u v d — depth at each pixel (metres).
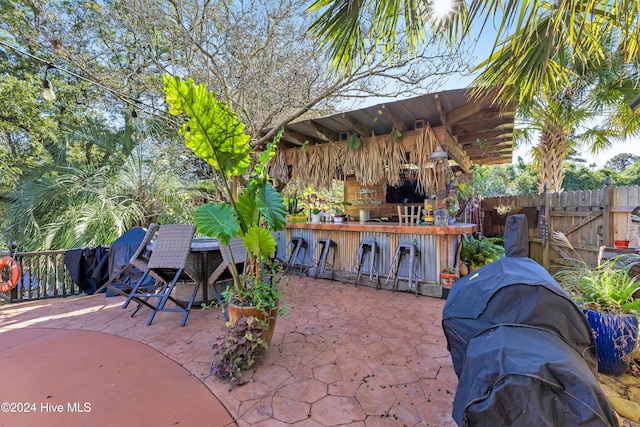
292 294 4.20
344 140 5.16
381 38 2.56
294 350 2.52
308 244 5.48
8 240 7.07
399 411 1.76
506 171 17.41
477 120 4.27
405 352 2.48
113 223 6.77
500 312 1.32
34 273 4.75
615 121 5.34
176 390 2.00
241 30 4.87
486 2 1.81
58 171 7.84
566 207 4.76
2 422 1.69
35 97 7.88
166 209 7.89
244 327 2.21
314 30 2.56
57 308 3.75
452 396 1.90
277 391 1.97
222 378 2.12
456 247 4.47
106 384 2.07
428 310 3.53
